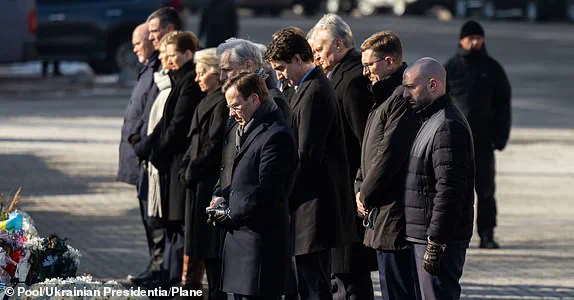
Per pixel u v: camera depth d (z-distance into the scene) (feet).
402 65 70.08
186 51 82.53
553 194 130.11
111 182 128.77
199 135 76.13
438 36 341.41
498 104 102.22
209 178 74.84
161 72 84.99
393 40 69.56
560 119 193.16
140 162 86.79
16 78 233.96
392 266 67.10
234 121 66.49
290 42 67.87
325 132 67.77
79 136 161.17
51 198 118.52
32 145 151.94
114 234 103.30
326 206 68.64
